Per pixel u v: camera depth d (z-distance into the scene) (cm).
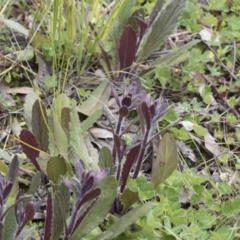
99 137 148
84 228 105
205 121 158
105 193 107
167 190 124
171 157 118
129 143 141
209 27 191
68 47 163
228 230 119
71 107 132
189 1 193
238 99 165
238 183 138
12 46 169
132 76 165
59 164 115
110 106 157
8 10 182
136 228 120
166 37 160
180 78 168
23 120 152
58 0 152
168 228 117
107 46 168
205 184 139
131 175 138
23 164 136
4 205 87
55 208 104
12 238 99
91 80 164
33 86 149
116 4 161
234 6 196
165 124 151
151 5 189
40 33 175
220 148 148
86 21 171
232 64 175
